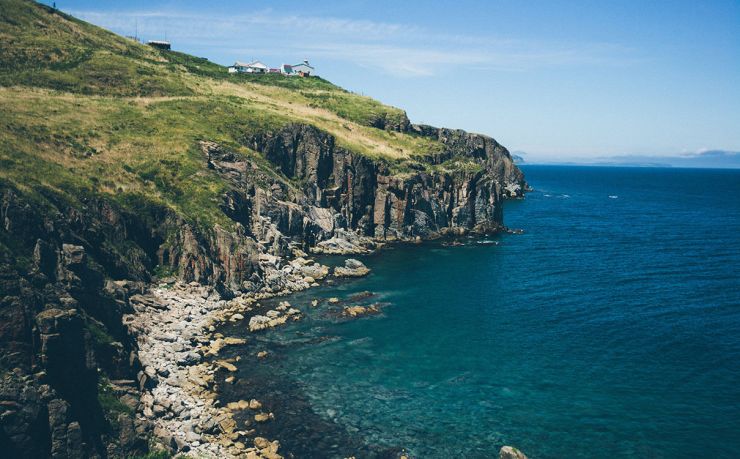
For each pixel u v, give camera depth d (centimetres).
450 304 7169
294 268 8412
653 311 6988
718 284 8400
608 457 3741
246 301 6900
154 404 3944
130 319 5134
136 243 6825
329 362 5147
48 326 3238
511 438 3938
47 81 10225
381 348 5547
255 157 9988
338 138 12012
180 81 12681
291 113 12825
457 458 3675
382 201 11631
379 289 7831
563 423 4159
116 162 7788
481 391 4650
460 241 11956
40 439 2964
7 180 4803
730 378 4975
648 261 10119
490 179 13425
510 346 5700
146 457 3344
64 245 4347
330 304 7006
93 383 3494
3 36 11125
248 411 4159
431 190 12531
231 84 14900
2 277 3300
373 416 4175
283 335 5822
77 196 6334
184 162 8481
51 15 13200
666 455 3769
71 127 8100
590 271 9256
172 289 6606
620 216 17262
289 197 9956
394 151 13200
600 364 5269
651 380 4928
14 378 2977
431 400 4456
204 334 5678
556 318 6656
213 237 7469
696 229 14400
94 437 3266
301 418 4103
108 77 11425
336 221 10825
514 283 8350
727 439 3969
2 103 7938
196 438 3688
